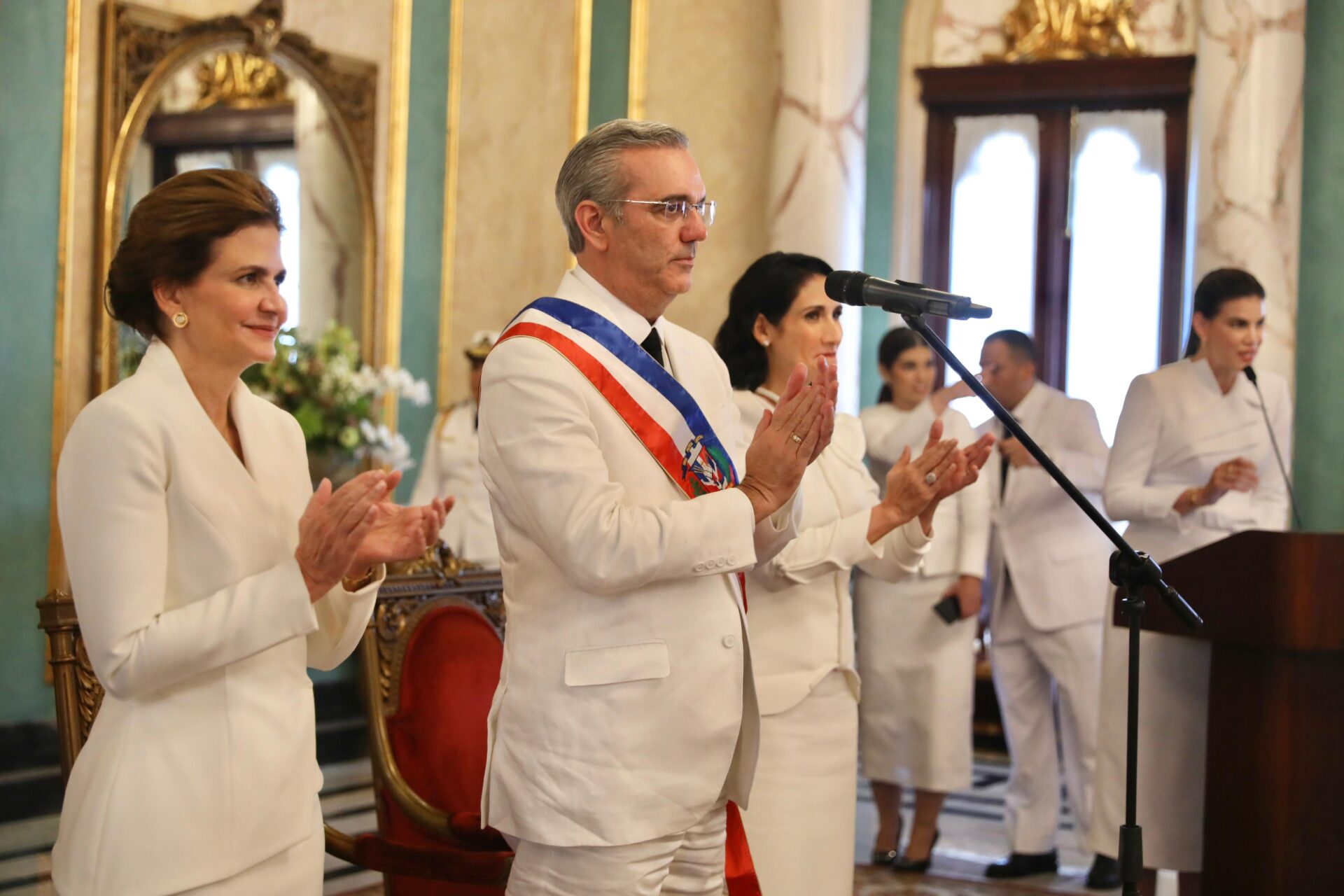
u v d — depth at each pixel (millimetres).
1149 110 7328
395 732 2922
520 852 2166
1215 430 4266
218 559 1881
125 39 5781
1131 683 2475
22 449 5480
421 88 7176
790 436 2125
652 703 2072
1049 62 7352
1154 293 7344
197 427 1901
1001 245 7578
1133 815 2469
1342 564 3424
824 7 6934
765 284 3135
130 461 1816
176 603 1876
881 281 2410
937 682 4938
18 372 5477
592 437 2086
